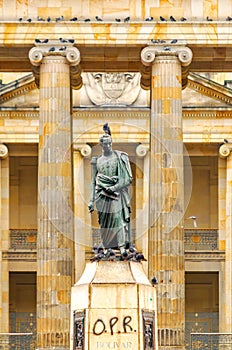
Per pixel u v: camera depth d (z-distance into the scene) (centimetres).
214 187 8969
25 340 6881
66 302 6216
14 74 8781
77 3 6438
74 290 3381
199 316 8762
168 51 6375
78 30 6406
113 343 3306
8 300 8494
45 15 6419
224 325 8381
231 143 8375
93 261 3406
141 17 6431
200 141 8344
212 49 6488
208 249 8619
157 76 6384
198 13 6431
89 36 6394
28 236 8662
